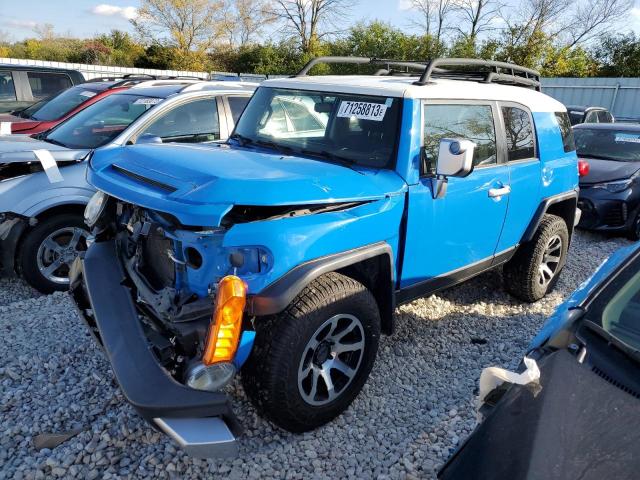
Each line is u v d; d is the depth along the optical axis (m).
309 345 2.83
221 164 2.91
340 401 3.12
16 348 3.83
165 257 2.99
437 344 4.23
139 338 2.70
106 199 3.39
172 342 2.68
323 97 3.79
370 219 3.07
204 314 2.59
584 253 6.84
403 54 32.31
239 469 2.79
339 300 2.88
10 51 40.19
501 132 4.20
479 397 2.10
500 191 4.08
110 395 3.31
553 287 5.33
